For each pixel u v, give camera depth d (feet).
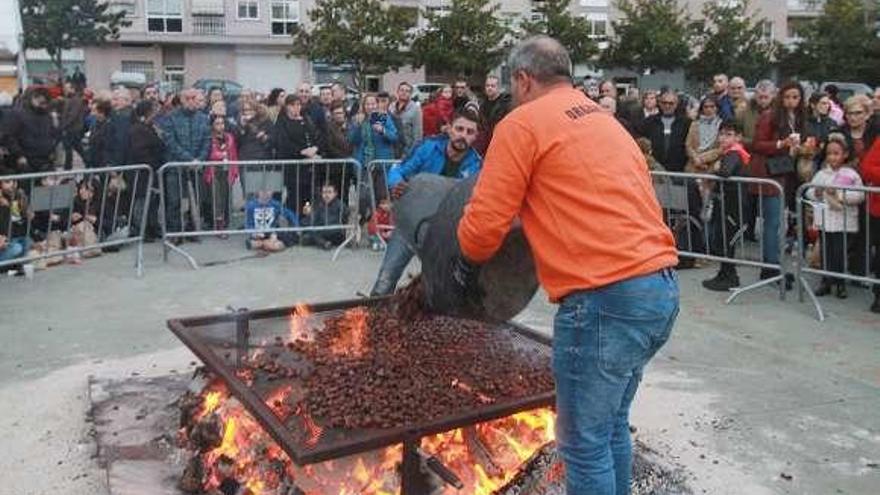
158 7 133.08
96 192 27.63
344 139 32.60
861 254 24.02
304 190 29.76
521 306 10.66
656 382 17.08
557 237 9.09
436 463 10.56
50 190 25.18
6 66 44.75
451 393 11.37
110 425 14.06
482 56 90.99
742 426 14.87
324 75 132.05
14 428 14.42
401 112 36.09
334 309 15.42
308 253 29.35
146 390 15.71
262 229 28.73
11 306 22.25
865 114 25.29
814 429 14.76
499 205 9.08
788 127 25.29
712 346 19.51
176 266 27.17
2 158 28.86
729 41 106.22
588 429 9.42
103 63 133.59
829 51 116.26
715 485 12.60
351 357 12.78
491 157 9.21
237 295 23.53
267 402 10.89
